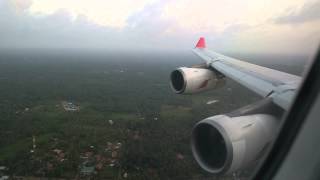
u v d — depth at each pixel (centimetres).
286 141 469
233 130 488
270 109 559
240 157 474
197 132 534
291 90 631
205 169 500
